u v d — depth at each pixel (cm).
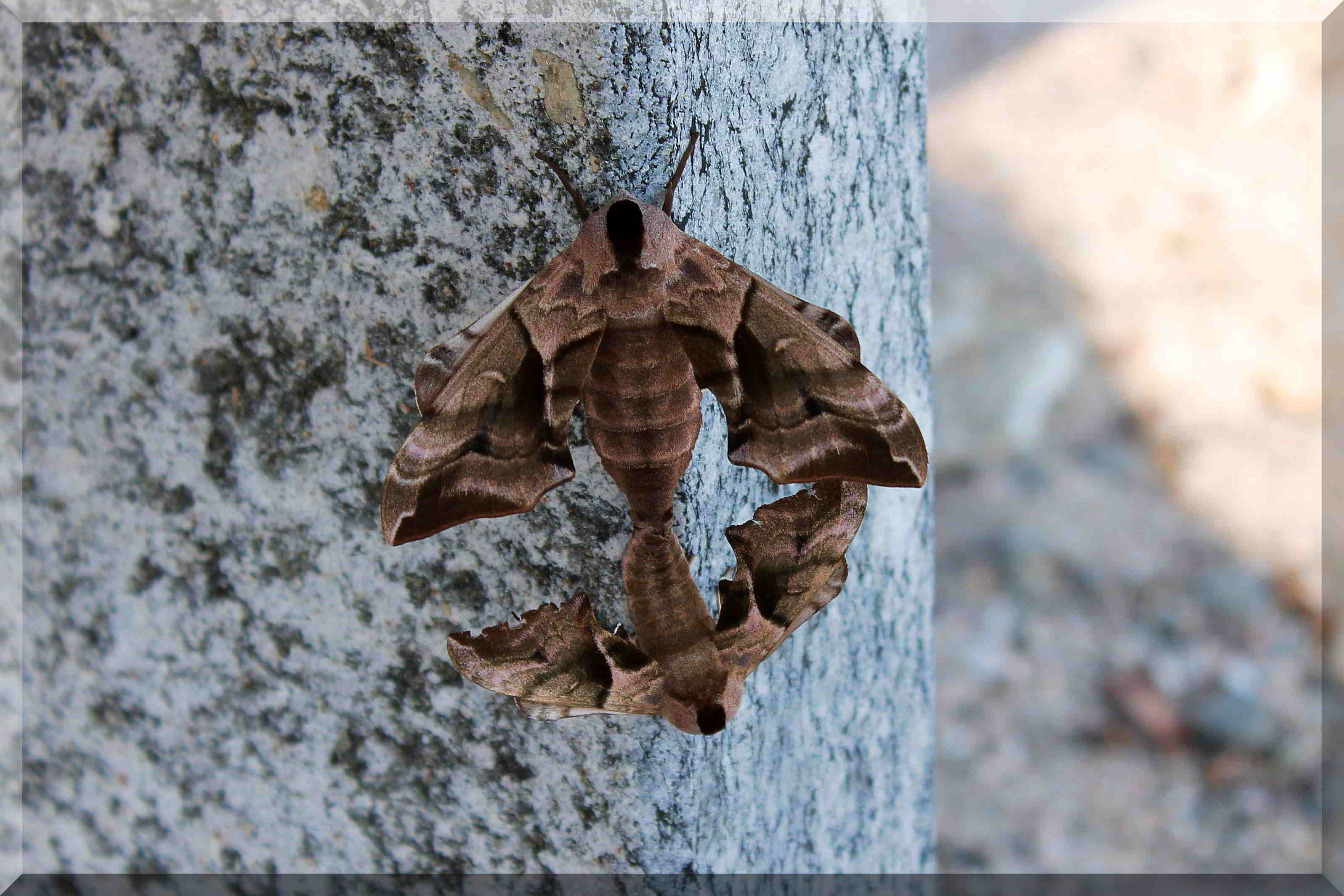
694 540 64
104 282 66
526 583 64
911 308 70
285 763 67
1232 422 117
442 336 64
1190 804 92
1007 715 99
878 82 68
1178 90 148
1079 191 139
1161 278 129
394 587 65
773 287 63
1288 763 94
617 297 62
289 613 66
